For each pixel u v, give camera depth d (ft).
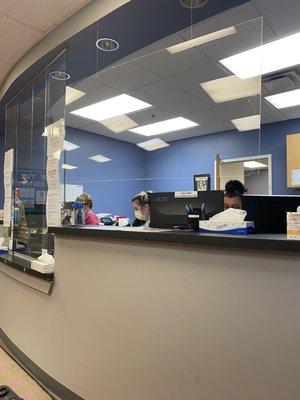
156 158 12.55
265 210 5.13
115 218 12.17
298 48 10.08
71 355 6.31
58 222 7.77
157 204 6.03
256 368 4.01
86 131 13.76
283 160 16.65
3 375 7.52
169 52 9.56
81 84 10.95
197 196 5.61
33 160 10.43
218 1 7.15
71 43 8.92
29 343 7.68
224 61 9.39
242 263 4.16
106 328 5.65
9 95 12.79
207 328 4.42
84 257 6.11
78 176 13.87
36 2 8.11
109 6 7.57
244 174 9.55
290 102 14.37
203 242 4.38
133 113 12.09
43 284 7.12
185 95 10.94
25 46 10.19
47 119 9.63
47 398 6.60
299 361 3.74
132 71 10.45
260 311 4.01
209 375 4.38
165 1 7.09
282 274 3.88
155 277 4.98
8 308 8.98
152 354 4.98
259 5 7.88
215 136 10.56
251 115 9.21
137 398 5.13
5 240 10.86
